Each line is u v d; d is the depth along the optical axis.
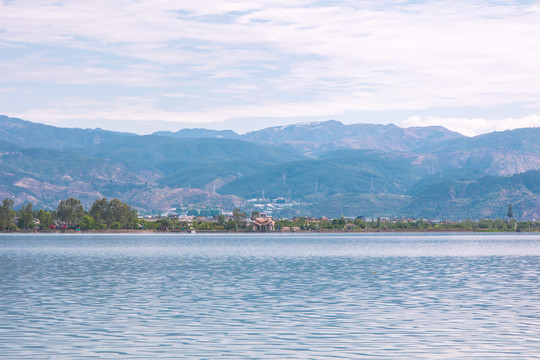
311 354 47.50
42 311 66.88
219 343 51.22
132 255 170.88
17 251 190.62
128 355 47.22
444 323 59.72
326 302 73.88
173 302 74.00
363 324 59.41
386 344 50.78
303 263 140.00
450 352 47.94
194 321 60.97
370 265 134.12
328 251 198.25
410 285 92.31
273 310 67.94
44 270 118.56
